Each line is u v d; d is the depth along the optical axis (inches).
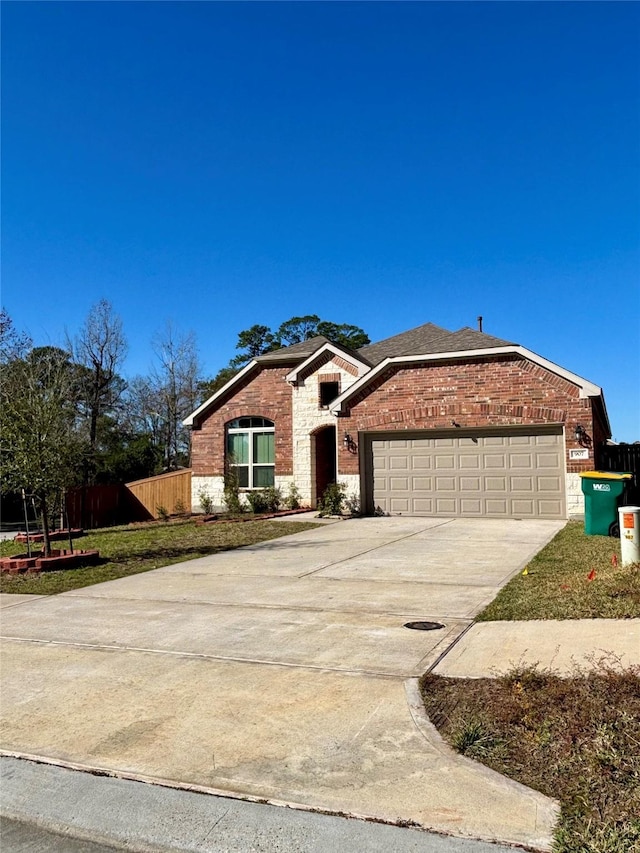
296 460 857.5
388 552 477.1
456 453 701.3
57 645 268.1
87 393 1314.0
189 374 1787.6
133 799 150.3
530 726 171.9
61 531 700.7
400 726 180.2
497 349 674.8
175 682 220.7
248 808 144.5
